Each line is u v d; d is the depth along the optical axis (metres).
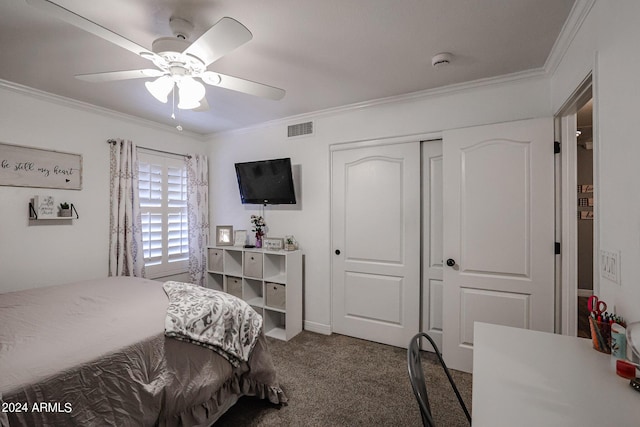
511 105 2.20
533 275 2.05
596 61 1.26
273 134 3.31
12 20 1.49
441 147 2.53
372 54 1.88
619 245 1.09
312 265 3.09
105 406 1.17
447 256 2.31
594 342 1.15
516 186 2.09
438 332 2.57
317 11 1.45
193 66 1.47
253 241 3.51
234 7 1.41
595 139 1.27
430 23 1.56
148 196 3.22
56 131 2.55
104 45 1.74
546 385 0.92
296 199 3.17
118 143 2.90
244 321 1.82
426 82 2.30
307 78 2.22
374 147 2.76
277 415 1.80
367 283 2.82
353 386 2.09
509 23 1.57
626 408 0.80
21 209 2.36
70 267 2.64
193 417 1.50
